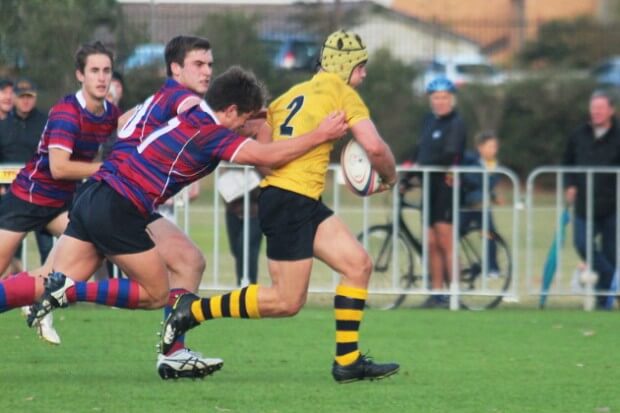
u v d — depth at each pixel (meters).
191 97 23.53
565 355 29.12
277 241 23.53
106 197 22.73
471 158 45.81
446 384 24.67
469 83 99.81
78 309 36.94
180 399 22.48
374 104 91.75
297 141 23.03
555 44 106.50
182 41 24.77
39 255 38.09
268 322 34.47
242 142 22.86
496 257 40.34
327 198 71.69
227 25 73.69
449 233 39.12
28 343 30.02
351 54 24.22
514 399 23.03
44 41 53.56
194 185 38.72
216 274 38.62
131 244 22.84
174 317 23.92
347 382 24.48
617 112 93.88
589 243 39.00
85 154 26.48
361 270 23.98
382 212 64.50
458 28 108.19
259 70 73.94
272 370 26.39
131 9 59.50
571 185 39.81
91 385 23.94
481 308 39.50
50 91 53.88
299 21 81.50
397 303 39.84
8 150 39.50
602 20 114.19
